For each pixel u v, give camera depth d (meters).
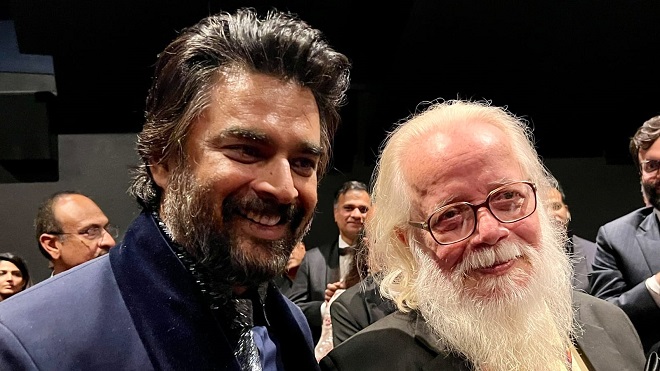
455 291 1.15
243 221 0.80
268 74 0.82
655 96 3.71
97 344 0.75
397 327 1.24
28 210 3.74
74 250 2.27
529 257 1.16
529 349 1.15
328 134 0.95
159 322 0.79
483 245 1.12
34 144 3.53
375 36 3.40
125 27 3.10
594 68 3.49
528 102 3.73
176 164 0.85
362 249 2.00
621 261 2.16
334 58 0.91
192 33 0.88
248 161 0.80
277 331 1.04
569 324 1.25
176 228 0.84
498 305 1.13
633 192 4.30
